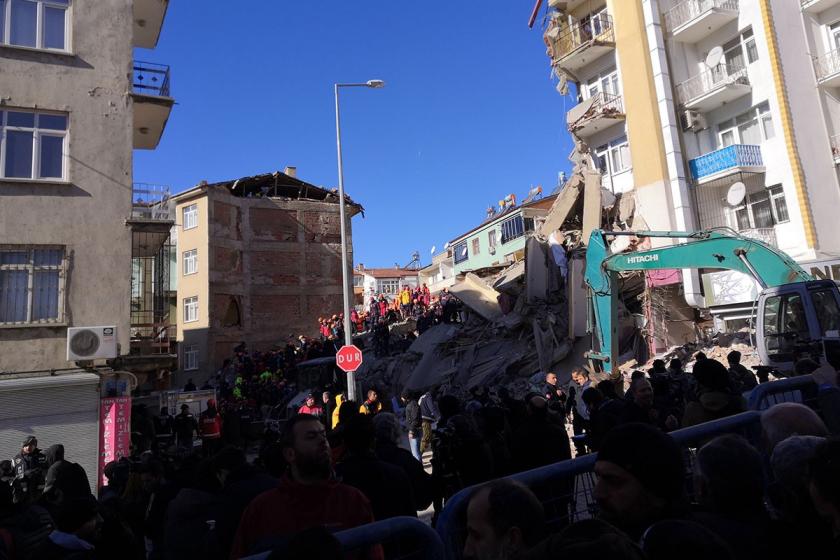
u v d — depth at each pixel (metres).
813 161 20.52
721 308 19.33
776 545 2.19
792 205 20.23
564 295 22.73
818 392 4.77
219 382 31.03
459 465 4.79
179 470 5.63
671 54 23.41
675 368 10.77
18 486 8.18
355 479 3.86
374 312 35.28
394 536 2.46
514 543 2.09
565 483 3.25
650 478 2.09
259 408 25.42
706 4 22.19
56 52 14.96
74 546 3.57
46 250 14.33
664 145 22.58
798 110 20.77
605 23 25.11
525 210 41.97
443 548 2.56
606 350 13.78
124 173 15.27
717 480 2.31
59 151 14.86
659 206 22.28
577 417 10.84
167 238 16.34
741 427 3.97
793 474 2.33
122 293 14.80
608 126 24.98
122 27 15.82
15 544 3.67
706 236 12.23
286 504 2.94
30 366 13.70
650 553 1.67
